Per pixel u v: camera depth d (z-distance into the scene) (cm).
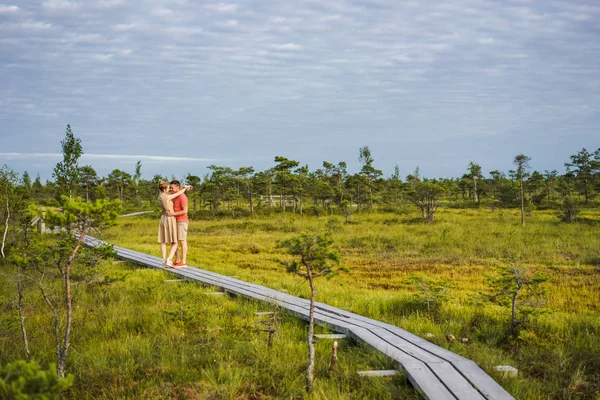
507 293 814
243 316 844
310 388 537
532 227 2767
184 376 563
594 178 5781
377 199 5147
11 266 1098
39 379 303
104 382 556
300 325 812
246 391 536
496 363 632
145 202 5928
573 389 560
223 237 2536
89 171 3531
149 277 1168
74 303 913
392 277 1462
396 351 629
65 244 584
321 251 554
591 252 1906
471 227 2786
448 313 903
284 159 4372
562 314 913
